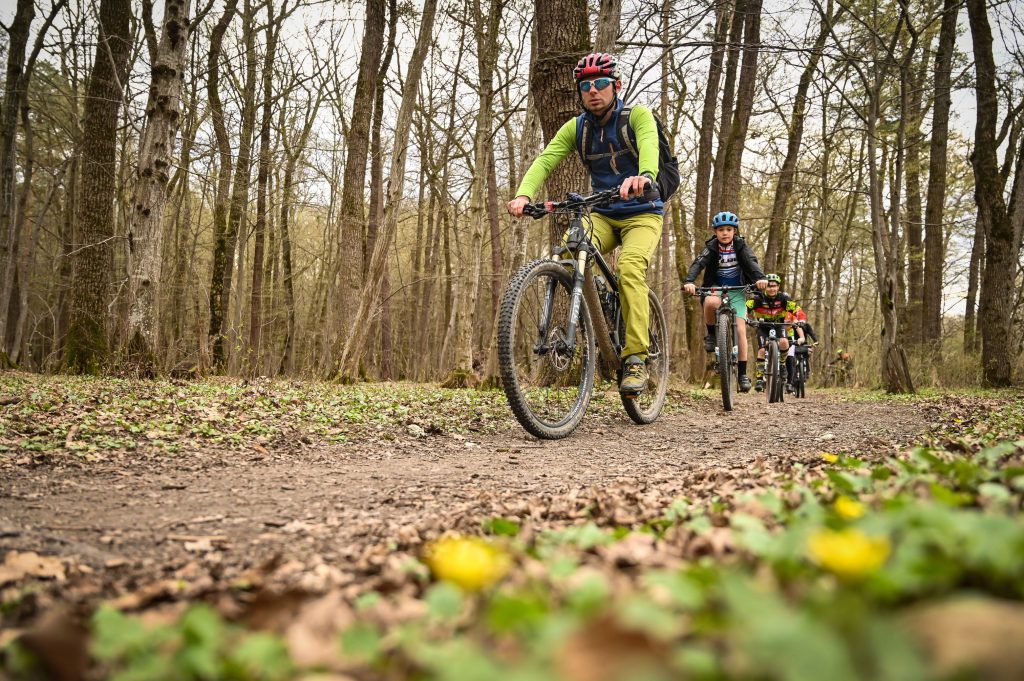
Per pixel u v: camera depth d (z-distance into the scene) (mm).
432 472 4020
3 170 15438
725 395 7723
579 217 5395
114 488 3434
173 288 21469
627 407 6078
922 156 22516
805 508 1711
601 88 5312
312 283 37844
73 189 20625
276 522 2773
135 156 18844
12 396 6797
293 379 16547
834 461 2924
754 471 3232
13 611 1516
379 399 7750
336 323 17969
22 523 2643
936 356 17484
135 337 10719
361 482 3695
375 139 22812
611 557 1475
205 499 3238
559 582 1203
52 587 1802
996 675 587
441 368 24328
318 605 1190
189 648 935
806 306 29266
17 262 20312
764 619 664
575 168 9039
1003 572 867
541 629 755
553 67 9164
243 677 907
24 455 4062
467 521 2496
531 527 2191
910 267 23969
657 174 5133
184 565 2109
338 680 841
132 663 948
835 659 586
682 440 5367
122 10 13195
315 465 4234
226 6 19594
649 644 628
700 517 1927
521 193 5426
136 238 10773
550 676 610
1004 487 1785
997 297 15602
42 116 20484
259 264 23281
